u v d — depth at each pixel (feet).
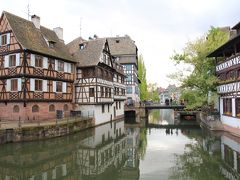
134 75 178.09
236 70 71.00
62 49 98.22
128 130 95.14
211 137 73.97
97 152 57.57
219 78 88.79
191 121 132.87
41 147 59.52
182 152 56.70
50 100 84.69
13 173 41.86
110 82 116.78
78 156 53.88
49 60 84.84
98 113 103.96
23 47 73.67
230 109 77.15
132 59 177.06
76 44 110.63
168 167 45.19
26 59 74.90
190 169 43.50
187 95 98.32
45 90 82.38
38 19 91.56
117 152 57.82
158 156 53.42
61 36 107.24
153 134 84.99
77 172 43.24
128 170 44.01
